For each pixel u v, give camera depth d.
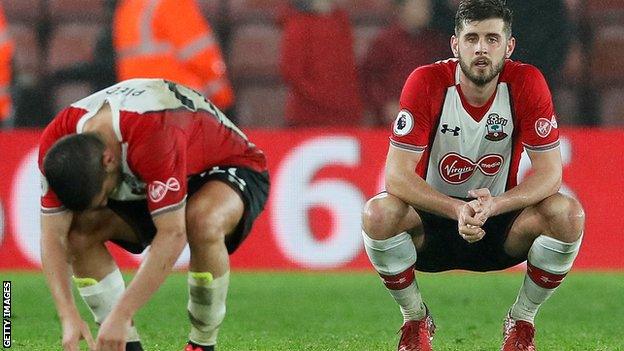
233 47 47.25
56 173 15.57
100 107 16.41
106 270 18.08
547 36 40.84
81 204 15.76
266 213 36.97
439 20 40.75
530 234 19.52
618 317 27.89
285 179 36.94
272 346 22.08
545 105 19.28
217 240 17.17
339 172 36.81
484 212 18.36
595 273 36.62
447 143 19.62
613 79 45.28
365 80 41.31
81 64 44.84
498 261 20.52
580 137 36.69
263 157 19.00
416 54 40.78
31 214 37.00
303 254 36.91
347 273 36.72
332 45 41.06
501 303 30.66
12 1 48.06
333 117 41.38
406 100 19.36
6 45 41.66
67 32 47.69
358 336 23.83
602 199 36.62
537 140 19.28
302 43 41.06
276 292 32.62
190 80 37.88
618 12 45.62
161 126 16.16
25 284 34.41
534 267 19.64
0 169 37.00
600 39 45.44
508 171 20.02
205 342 18.25
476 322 26.75
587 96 45.25
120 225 17.92
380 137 36.72
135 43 37.59
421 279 36.25
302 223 36.88
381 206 19.25
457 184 20.05
